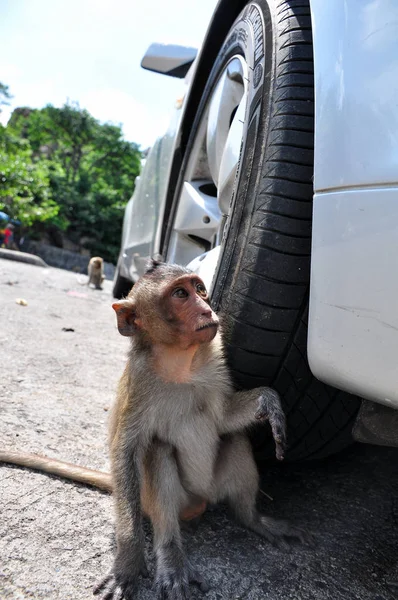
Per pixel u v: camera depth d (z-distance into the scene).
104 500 0.70
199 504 0.69
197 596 0.56
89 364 1.28
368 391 0.53
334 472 0.83
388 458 0.87
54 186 10.41
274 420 0.63
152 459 0.67
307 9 0.74
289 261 0.64
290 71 0.69
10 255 4.41
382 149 0.50
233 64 0.92
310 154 0.65
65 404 0.99
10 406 0.93
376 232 0.50
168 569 0.59
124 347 1.53
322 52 0.58
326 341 0.55
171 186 1.25
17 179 8.09
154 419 0.68
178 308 0.64
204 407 0.69
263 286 0.65
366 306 0.51
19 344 1.35
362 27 0.54
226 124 0.96
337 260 0.53
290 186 0.65
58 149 13.20
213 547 0.64
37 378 1.11
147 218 1.56
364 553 0.64
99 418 0.95
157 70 1.40
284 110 0.67
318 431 0.72
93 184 11.27
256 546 0.65
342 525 0.69
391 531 0.68
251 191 0.68
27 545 0.59
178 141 1.22
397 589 0.58
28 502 0.67
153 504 0.65
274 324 0.65
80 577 0.56
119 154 13.13
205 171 1.12
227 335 0.68
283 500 0.75
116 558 0.58
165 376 0.67
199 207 1.07
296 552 0.64
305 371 0.67
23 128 13.82
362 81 0.52
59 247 10.06
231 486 0.70
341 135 0.53
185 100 1.19
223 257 0.72
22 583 0.54
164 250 1.19
